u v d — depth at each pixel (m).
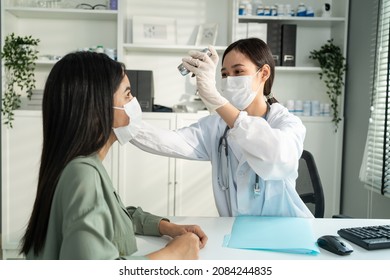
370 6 3.01
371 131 2.88
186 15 3.52
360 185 3.11
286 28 3.33
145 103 3.22
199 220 1.50
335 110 3.33
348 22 3.37
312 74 3.58
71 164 0.88
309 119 3.33
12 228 3.19
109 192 0.96
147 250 1.21
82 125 0.89
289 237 1.27
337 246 1.17
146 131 1.65
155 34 3.43
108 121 0.93
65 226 0.83
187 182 3.26
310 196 2.00
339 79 3.34
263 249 1.19
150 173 3.24
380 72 2.82
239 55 1.58
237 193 1.57
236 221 1.47
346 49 3.36
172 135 1.69
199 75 1.40
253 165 1.39
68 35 3.46
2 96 3.13
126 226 1.08
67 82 0.89
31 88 3.26
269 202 1.55
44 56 3.35
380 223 1.49
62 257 0.82
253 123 1.35
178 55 3.53
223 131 1.69
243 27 3.29
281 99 3.60
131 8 3.49
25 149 3.17
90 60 0.92
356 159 3.18
